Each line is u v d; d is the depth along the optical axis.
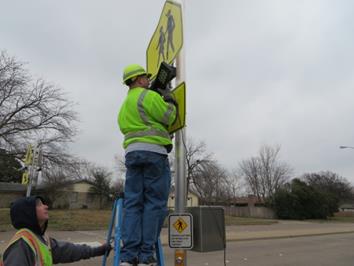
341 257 15.09
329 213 56.00
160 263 3.26
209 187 64.25
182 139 3.57
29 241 2.85
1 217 26.33
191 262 12.98
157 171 3.34
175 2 3.91
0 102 26.02
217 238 3.55
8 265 2.72
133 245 3.14
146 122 3.40
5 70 26.58
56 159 28.23
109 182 63.41
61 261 3.35
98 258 12.67
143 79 3.80
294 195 54.22
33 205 2.97
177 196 3.50
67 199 54.25
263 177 73.88
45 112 27.55
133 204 3.28
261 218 55.56
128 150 3.40
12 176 44.00
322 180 93.69
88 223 26.03
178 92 3.64
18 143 26.73
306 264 13.16
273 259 14.13
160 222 3.37
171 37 3.96
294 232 27.61
